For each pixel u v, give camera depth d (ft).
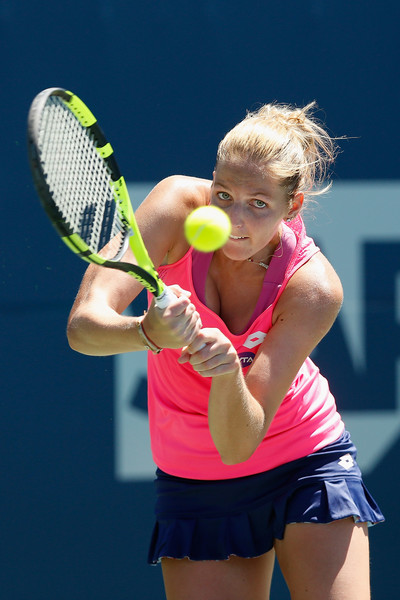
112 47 43.04
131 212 22.54
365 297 44.29
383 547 44.19
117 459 43.14
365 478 44.14
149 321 22.48
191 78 43.47
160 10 43.21
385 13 44.21
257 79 43.78
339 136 44.04
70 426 42.93
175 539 28.99
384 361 44.37
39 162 19.40
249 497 28.86
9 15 42.39
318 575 27.53
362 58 44.19
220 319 26.73
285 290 26.55
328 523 27.89
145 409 43.32
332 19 43.98
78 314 25.44
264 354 25.84
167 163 43.39
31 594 42.55
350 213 44.16
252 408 24.53
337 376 44.24
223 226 21.30
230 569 28.81
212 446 28.30
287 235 26.76
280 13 43.78
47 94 20.43
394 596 44.11
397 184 44.37
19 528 42.55
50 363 42.88
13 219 42.70
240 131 24.50
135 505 43.21
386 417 44.37
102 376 43.14
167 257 27.73
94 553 42.98
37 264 42.88
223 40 43.55
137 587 43.16
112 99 43.06
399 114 44.37
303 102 43.96
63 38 42.75
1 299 42.65
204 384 27.45
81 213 23.03
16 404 42.63
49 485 42.73
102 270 26.17
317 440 29.07
